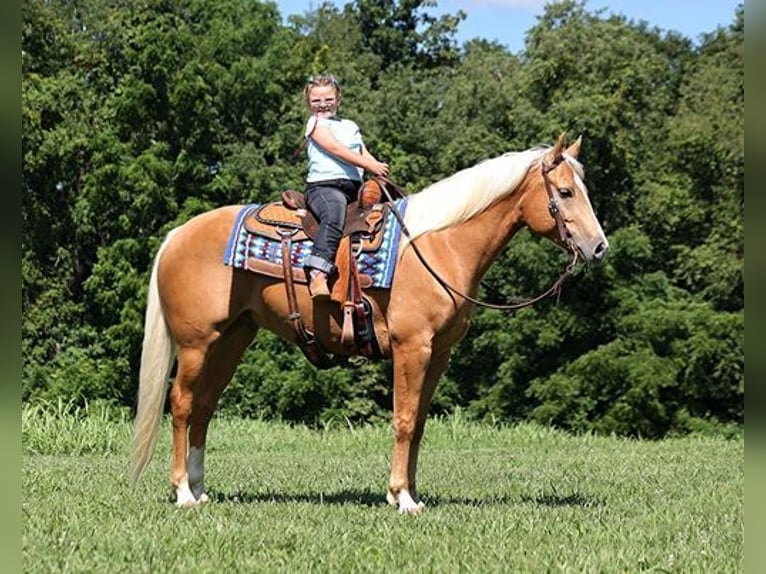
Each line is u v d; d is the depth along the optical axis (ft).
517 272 86.63
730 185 90.27
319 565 18.44
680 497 30.12
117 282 89.45
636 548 20.52
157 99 93.71
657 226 94.12
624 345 86.07
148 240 89.76
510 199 25.22
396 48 151.33
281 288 25.45
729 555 20.18
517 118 90.22
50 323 93.71
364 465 42.29
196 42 97.14
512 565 18.66
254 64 96.58
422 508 25.05
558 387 85.51
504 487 32.73
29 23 99.09
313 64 106.73
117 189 91.50
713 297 89.56
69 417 55.88
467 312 25.30
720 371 84.17
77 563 18.24
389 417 89.92
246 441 58.70
